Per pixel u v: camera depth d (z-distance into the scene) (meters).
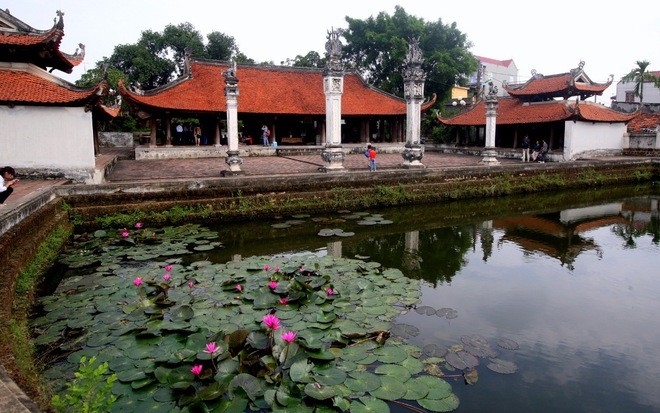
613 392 5.76
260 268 9.94
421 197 19.66
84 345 6.43
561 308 8.49
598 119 31.14
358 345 6.55
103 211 14.18
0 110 16.38
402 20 43.69
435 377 5.78
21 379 4.45
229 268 9.97
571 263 11.55
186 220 14.99
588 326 7.71
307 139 38.00
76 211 13.86
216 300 8.02
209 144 33.28
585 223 16.81
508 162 29.94
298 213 16.83
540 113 32.75
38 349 6.36
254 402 5.09
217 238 13.51
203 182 15.55
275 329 6.05
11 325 6.12
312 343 6.26
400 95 44.69
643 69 40.25
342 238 13.87
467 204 20.39
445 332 7.27
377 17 44.78
